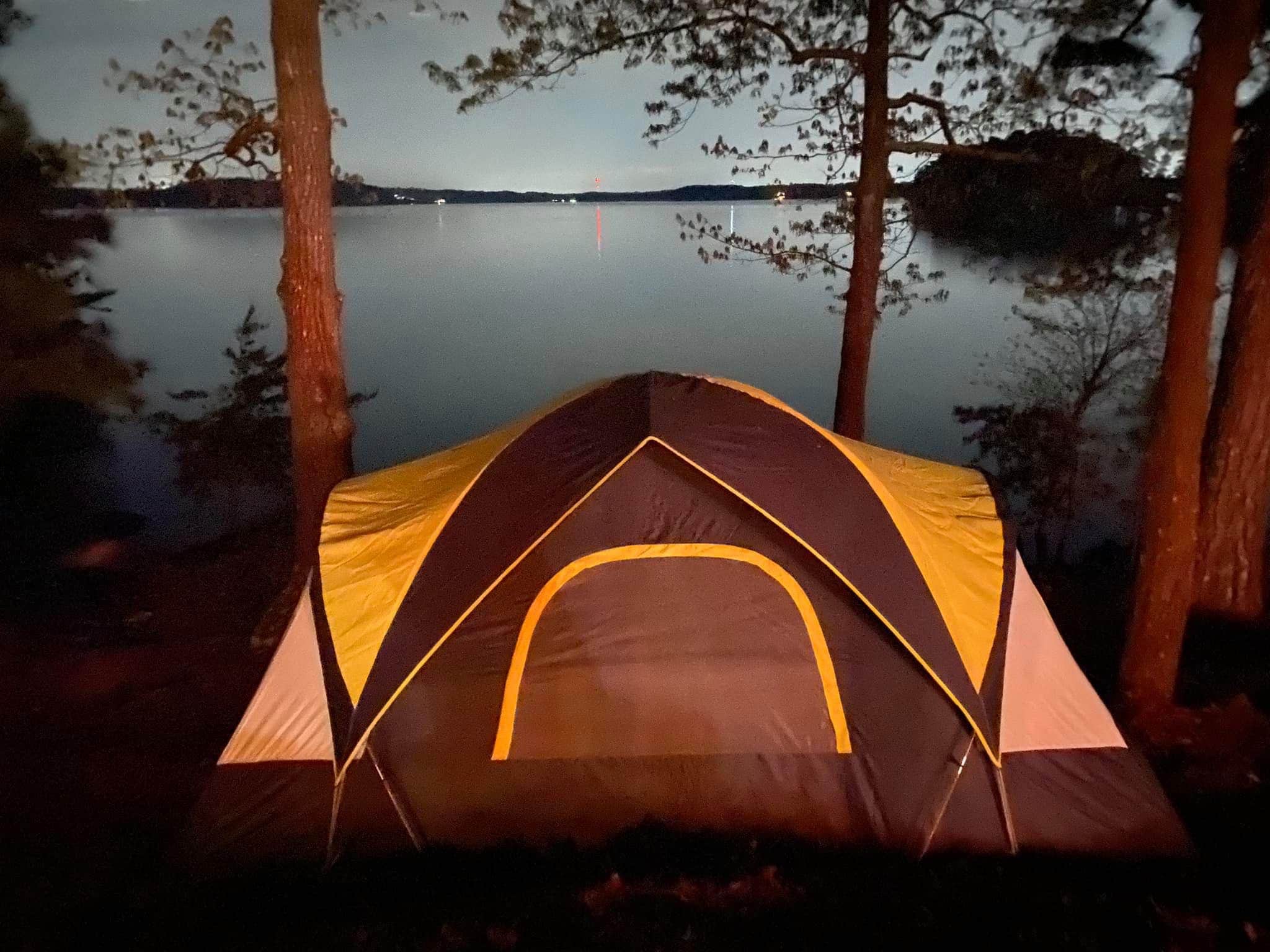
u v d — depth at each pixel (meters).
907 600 3.95
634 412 4.20
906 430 15.55
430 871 3.83
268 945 3.28
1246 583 6.28
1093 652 6.08
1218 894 3.55
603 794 4.04
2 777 4.85
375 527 4.51
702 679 4.05
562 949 3.21
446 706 4.02
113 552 9.41
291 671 4.15
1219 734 4.77
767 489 3.97
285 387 10.48
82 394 12.73
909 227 9.34
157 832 4.32
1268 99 6.00
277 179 6.48
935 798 3.95
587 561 4.04
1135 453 10.02
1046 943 3.19
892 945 3.21
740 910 3.46
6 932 3.51
